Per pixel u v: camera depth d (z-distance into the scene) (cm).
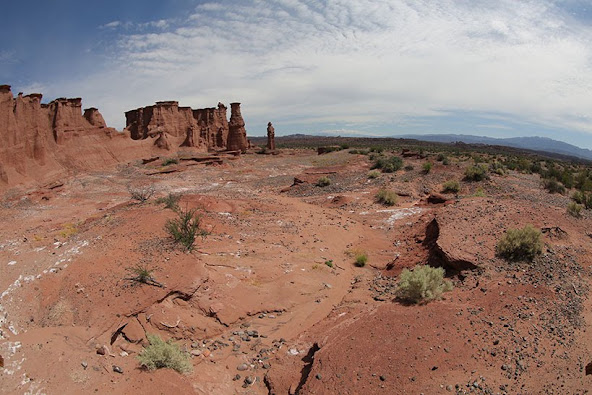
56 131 5459
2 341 936
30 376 809
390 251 1998
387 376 827
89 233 1797
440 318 1016
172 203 2186
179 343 1086
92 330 1062
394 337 953
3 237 2242
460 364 830
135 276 1272
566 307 1007
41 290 1215
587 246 1429
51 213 3256
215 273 1416
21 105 4416
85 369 870
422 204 2903
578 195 2838
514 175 4228
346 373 859
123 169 5784
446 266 1424
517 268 1271
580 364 777
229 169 6256
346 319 1163
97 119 6359
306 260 1775
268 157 8306
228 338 1158
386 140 18125
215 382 932
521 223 1612
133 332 1075
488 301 1088
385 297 1321
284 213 2667
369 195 3391
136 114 9031
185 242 1558
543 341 873
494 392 740
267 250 1853
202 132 9200
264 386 948
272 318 1290
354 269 1792
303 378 921
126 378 864
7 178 3888
